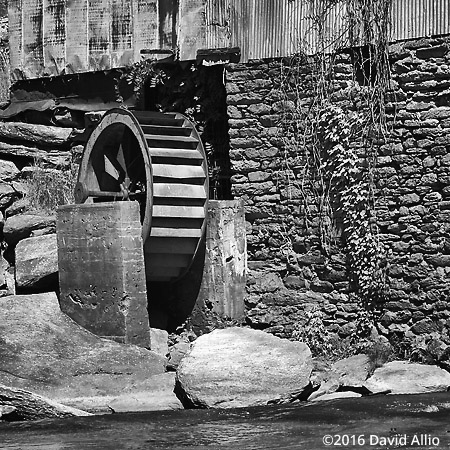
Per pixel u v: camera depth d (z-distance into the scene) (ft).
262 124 63.36
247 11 64.03
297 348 53.26
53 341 58.59
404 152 59.57
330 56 61.26
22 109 75.00
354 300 60.85
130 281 60.39
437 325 58.75
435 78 58.70
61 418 49.90
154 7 68.95
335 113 60.95
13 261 67.87
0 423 49.16
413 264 59.41
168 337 63.26
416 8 59.06
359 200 60.49
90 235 61.41
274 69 63.00
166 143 63.82
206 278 63.26
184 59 67.10
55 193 71.05
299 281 62.34
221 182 67.46
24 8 74.54
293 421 47.24
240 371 51.60
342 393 52.95
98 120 71.10
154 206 61.77
